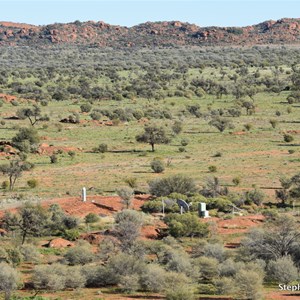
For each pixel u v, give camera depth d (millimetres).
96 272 81188
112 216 120625
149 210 126812
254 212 127562
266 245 88375
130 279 76875
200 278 81500
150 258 92375
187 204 125500
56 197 141625
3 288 74438
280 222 90812
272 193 147125
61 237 107312
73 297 74500
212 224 110125
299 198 138750
